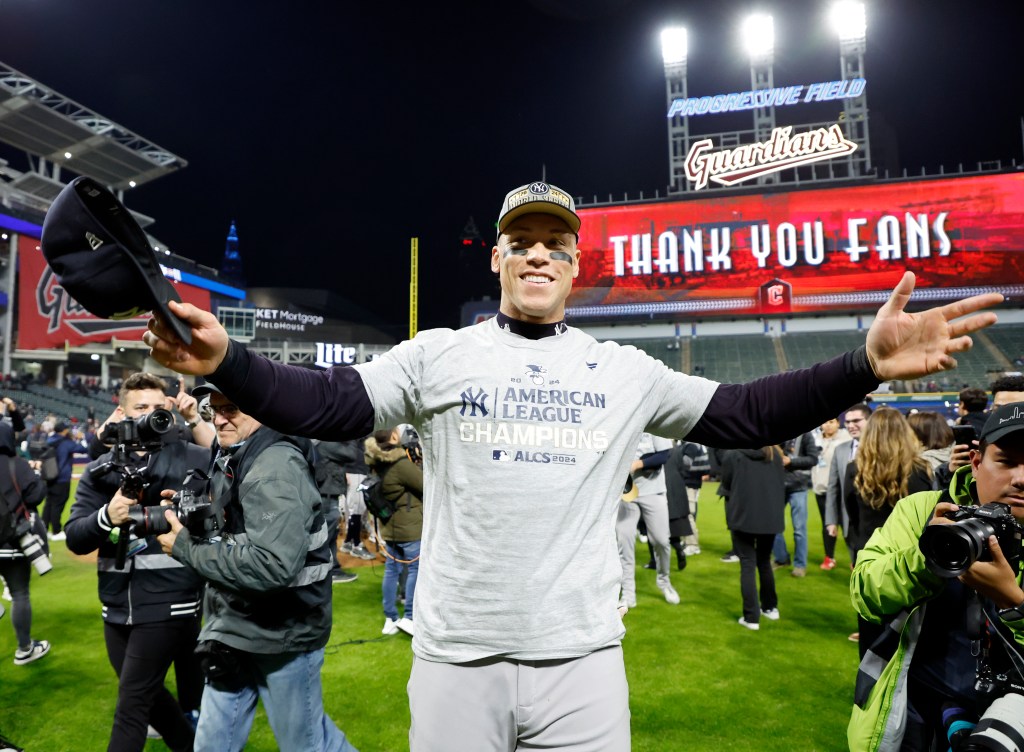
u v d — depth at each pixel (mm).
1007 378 3506
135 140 35000
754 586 5051
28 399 28281
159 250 34719
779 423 1470
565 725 1380
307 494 2219
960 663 1683
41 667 4289
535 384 1466
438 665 1400
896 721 1665
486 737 1374
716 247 31250
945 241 28703
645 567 7281
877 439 3832
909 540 1752
